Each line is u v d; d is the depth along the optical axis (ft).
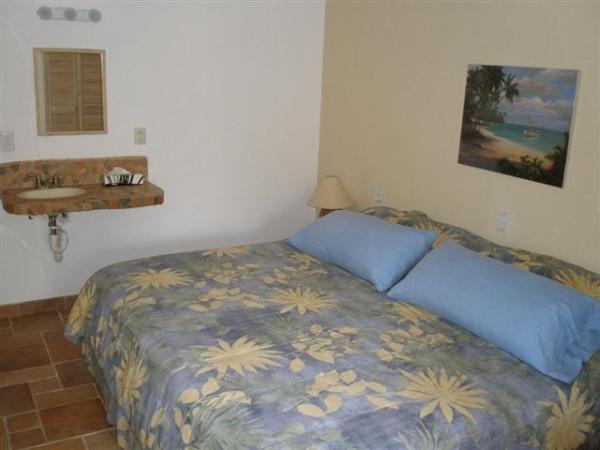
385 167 13.17
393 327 8.48
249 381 6.92
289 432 6.08
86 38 12.14
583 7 8.92
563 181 9.46
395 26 12.45
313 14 14.39
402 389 6.95
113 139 12.85
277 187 15.08
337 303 9.17
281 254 11.27
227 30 13.50
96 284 9.94
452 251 9.46
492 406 6.82
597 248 9.13
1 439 8.91
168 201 13.79
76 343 10.05
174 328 8.13
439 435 6.29
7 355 11.25
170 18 12.82
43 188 12.06
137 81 12.80
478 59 10.70
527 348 7.66
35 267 12.80
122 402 8.03
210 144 13.96
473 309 8.34
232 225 14.78
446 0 11.21
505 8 10.12
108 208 11.54
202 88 13.55
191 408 6.58
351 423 6.27
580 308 8.05
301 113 14.89
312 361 7.43
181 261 10.66
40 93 11.94
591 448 7.66
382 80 12.97
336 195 13.74
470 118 10.94
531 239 10.13
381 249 10.01
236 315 8.59
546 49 9.53
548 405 7.11
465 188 11.27
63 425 9.31
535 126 9.78
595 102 8.89
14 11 11.42
